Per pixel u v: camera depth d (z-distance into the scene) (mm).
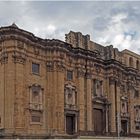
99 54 86125
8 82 62938
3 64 64188
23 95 64500
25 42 66000
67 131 73125
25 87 65500
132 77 95500
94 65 82062
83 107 76875
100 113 83375
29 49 67688
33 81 67562
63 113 70625
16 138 59938
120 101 89250
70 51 76125
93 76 81375
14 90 62719
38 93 68312
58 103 69875
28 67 66938
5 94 63031
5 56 63875
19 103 62906
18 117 62312
